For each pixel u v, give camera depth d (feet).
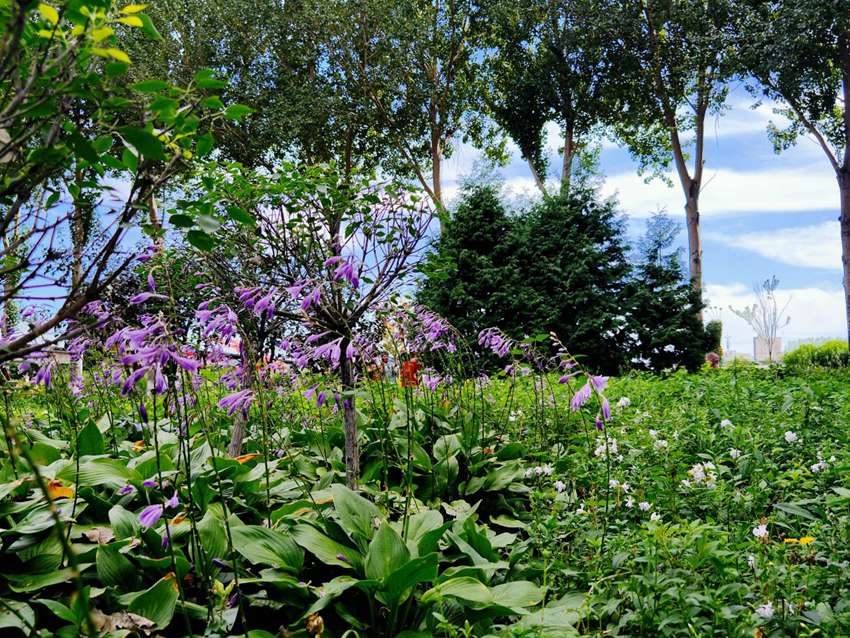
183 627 9.35
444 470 15.58
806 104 72.23
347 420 14.03
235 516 11.44
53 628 8.96
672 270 54.65
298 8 69.26
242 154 67.36
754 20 63.72
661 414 23.58
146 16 6.73
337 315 13.69
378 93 71.92
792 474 14.20
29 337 7.40
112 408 18.44
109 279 7.82
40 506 10.43
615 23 69.62
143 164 7.61
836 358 61.67
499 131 83.76
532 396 23.52
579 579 11.64
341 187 14.88
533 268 49.98
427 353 18.39
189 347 12.33
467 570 10.35
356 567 10.19
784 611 9.37
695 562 10.37
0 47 5.99
